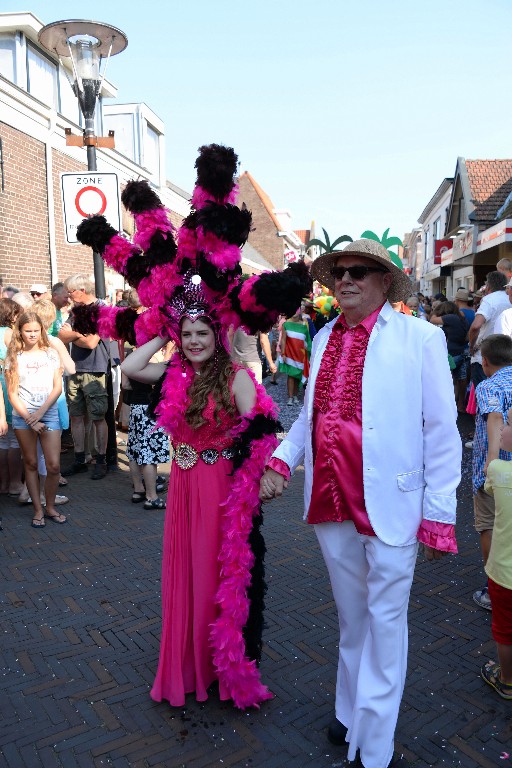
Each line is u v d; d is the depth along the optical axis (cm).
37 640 321
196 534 258
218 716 262
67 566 413
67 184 570
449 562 418
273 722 258
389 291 232
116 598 368
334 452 222
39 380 470
